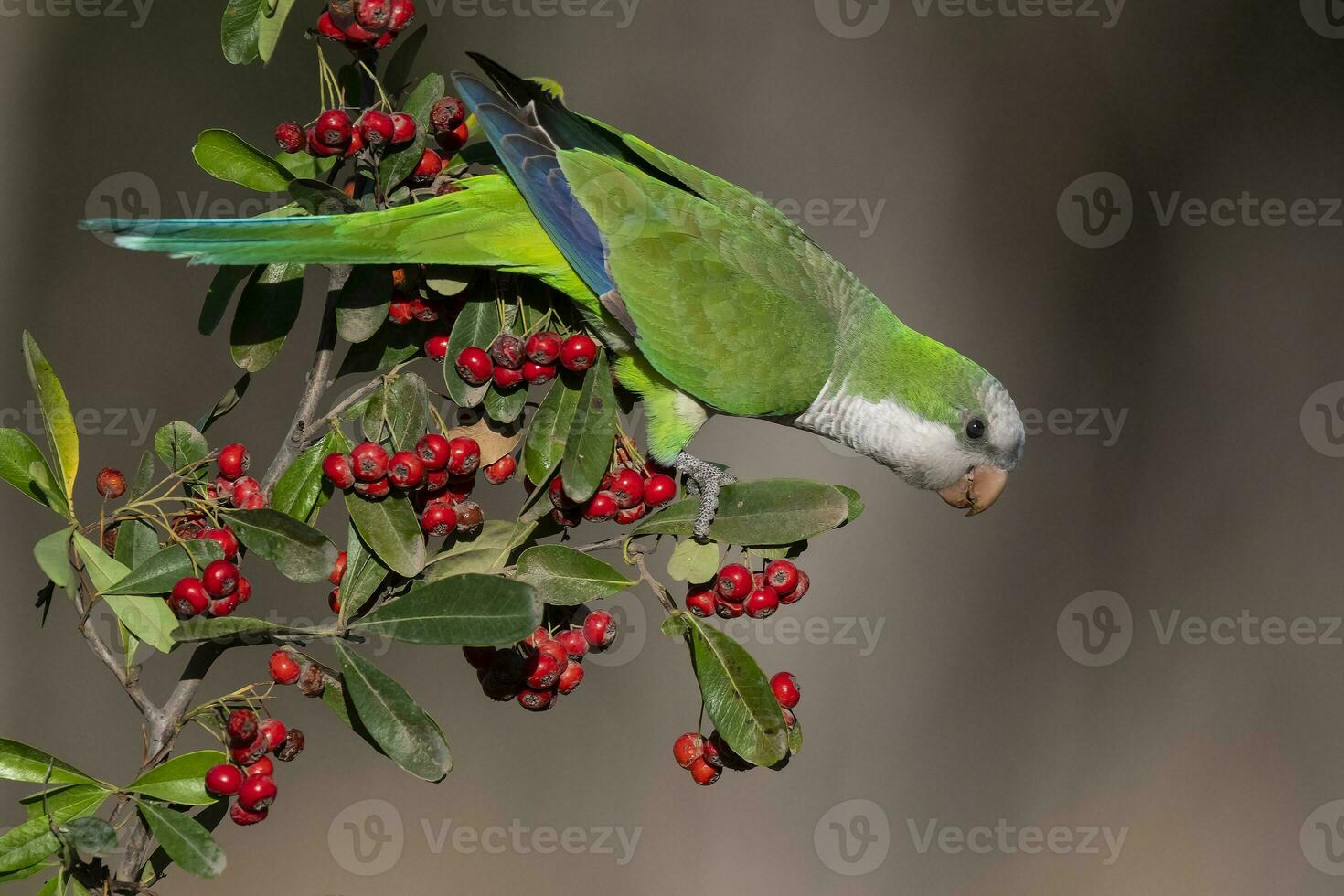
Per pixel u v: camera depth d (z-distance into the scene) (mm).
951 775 11781
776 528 4590
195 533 4242
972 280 12359
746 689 4359
